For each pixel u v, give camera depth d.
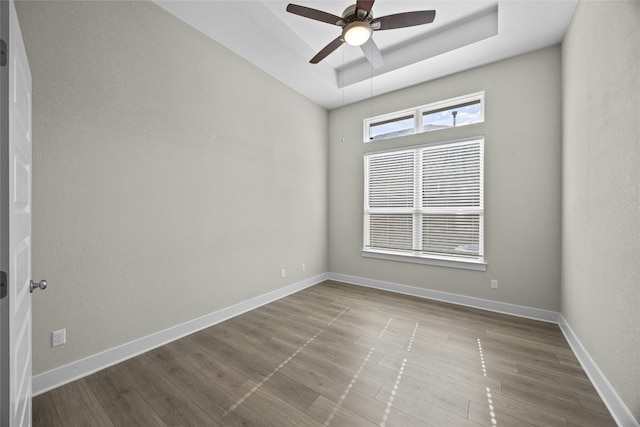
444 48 3.00
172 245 2.45
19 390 1.05
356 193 4.32
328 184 4.61
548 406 1.62
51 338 1.78
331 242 4.60
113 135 2.06
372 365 2.06
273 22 2.77
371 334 2.58
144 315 2.26
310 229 4.23
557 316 2.82
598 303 1.80
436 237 3.60
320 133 4.44
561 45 2.78
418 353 2.23
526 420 1.51
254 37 2.78
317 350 2.29
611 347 1.62
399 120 3.97
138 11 2.21
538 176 2.93
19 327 1.05
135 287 2.20
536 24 2.52
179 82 2.49
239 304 3.08
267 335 2.56
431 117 3.68
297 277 3.98
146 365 2.05
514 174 3.06
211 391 1.76
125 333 2.14
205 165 2.71
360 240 4.28
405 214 3.86
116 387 1.80
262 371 1.98
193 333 2.59
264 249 3.42
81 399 1.68
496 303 3.16
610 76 1.64
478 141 3.29
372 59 2.70
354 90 3.90
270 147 3.49
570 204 2.45
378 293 3.85
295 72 3.42
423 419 1.52
